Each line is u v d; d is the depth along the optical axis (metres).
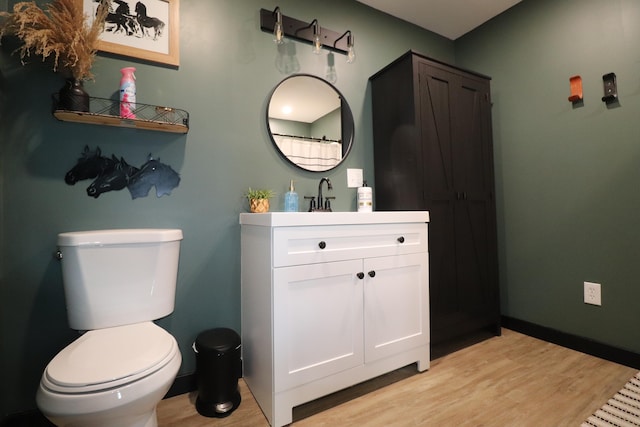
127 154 1.37
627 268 1.62
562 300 1.89
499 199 2.23
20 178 1.20
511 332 2.11
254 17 1.68
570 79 1.83
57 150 1.25
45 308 1.22
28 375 1.20
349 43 1.88
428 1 2.07
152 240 1.22
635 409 1.23
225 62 1.60
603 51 1.72
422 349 1.58
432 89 1.80
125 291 1.17
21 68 1.21
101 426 0.81
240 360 1.45
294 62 1.81
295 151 1.79
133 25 1.39
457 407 1.28
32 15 1.09
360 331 1.38
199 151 1.52
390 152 1.92
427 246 1.64
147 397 0.82
